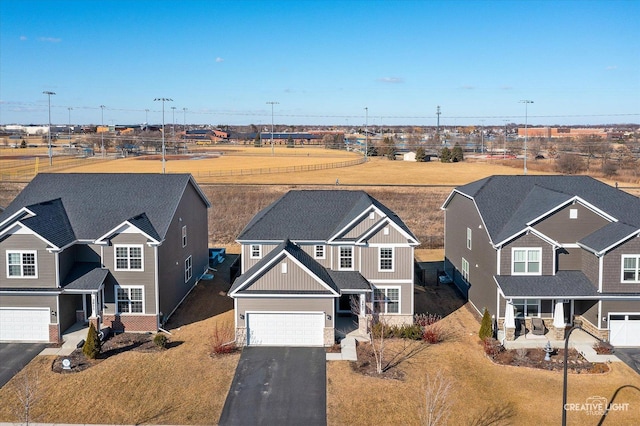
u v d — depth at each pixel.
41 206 34.81
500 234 33.50
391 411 24.12
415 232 60.72
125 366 28.59
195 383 26.75
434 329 32.53
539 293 31.03
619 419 23.41
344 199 39.62
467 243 39.44
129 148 156.38
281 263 31.23
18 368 28.31
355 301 33.84
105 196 37.78
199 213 44.03
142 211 36.31
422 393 25.66
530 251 32.53
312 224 37.06
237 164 115.31
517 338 31.66
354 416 23.77
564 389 20.73
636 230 30.47
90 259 34.19
